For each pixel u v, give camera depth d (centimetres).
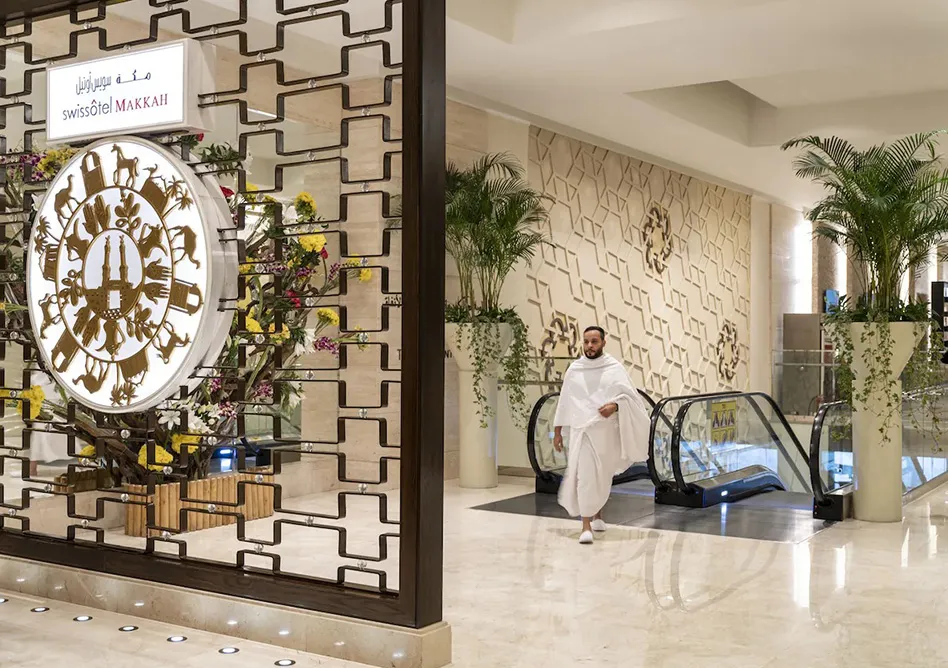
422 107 477
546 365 1150
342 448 1059
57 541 615
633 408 815
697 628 555
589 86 1105
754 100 1455
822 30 898
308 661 491
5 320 668
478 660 496
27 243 623
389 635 479
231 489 859
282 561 713
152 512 579
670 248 1634
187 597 549
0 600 604
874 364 880
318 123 1036
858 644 525
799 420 1538
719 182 1783
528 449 1069
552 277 1329
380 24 878
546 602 612
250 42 940
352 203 1049
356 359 1046
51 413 782
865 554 752
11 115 774
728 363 1830
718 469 1069
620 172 1493
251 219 831
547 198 1320
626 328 1508
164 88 535
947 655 507
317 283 1002
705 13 850
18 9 601
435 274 486
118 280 559
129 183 555
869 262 891
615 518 912
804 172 963
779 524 880
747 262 1908
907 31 898
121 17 867
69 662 490
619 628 554
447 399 1149
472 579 672
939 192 887
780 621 570
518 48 958
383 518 488
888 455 887
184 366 534
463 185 1077
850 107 1381
